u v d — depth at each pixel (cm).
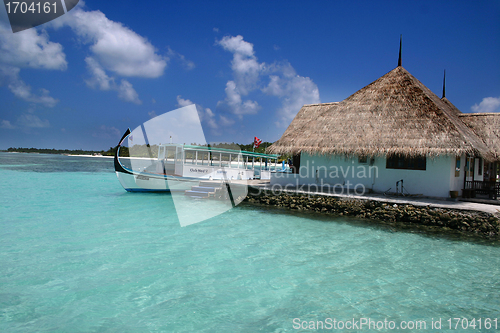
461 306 582
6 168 4288
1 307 536
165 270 718
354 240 1014
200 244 929
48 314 517
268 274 711
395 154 1335
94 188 2280
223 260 796
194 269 729
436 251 920
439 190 1382
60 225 1125
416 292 636
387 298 606
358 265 784
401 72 1664
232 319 516
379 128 1446
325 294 616
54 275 674
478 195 1541
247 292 618
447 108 1722
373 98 1603
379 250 913
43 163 6100
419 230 1161
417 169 1434
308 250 898
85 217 1269
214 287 636
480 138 1543
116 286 629
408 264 802
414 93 1516
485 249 952
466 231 1136
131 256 805
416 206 1238
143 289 619
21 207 1484
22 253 811
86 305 551
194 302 572
